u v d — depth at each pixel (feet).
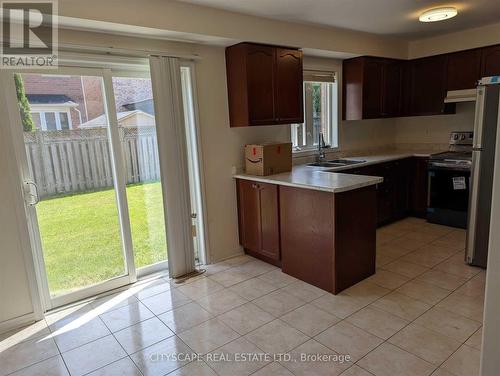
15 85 8.14
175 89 10.20
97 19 7.84
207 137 11.34
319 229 9.36
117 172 9.89
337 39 12.93
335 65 14.78
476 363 6.46
